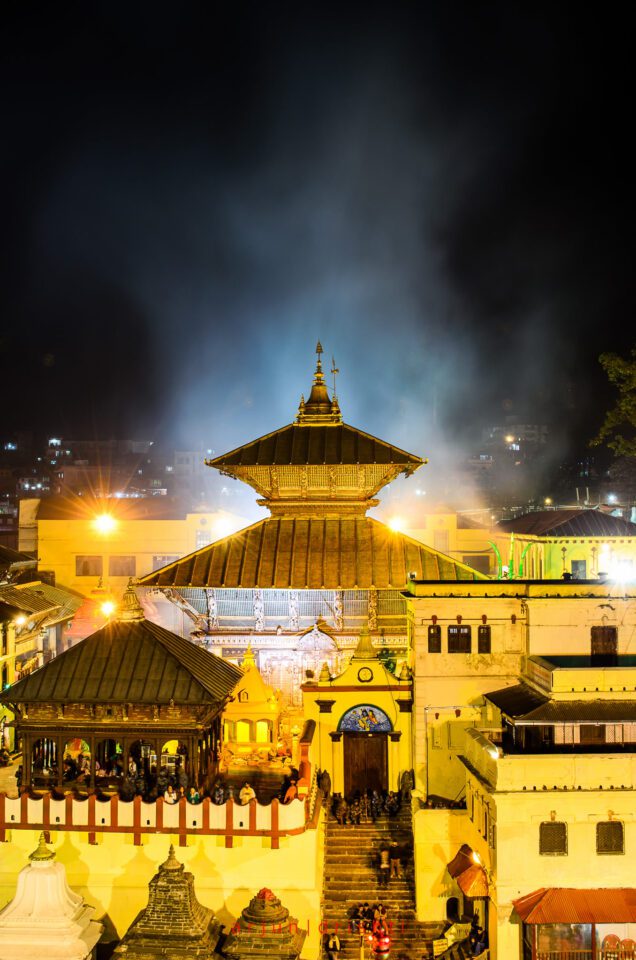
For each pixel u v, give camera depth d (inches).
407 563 1959.9
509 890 1283.2
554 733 1359.5
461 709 1610.5
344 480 2066.9
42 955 1126.4
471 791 1446.9
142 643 1502.2
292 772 1557.6
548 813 1293.1
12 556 2586.1
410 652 1737.2
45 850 1181.1
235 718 1648.6
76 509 2992.1
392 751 1662.2
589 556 2206.0
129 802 1358.3
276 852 1334.9
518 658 1610.5
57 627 2465.6
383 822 1578.5
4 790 1513.3
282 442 2111.2
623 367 2655.0
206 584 1940.2
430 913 1437.0
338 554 1983.3
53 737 1454.2
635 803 1300.4
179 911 1153.4
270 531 2057.1
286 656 1907.0
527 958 1273.4
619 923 1253.1
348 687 1674.5
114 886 1342.3
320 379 2197.3
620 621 1562.5
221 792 1369.3
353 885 1472.7
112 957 1140.5
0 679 1953.7
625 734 1369.3
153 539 2898.6
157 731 1429.6
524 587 1619.1
